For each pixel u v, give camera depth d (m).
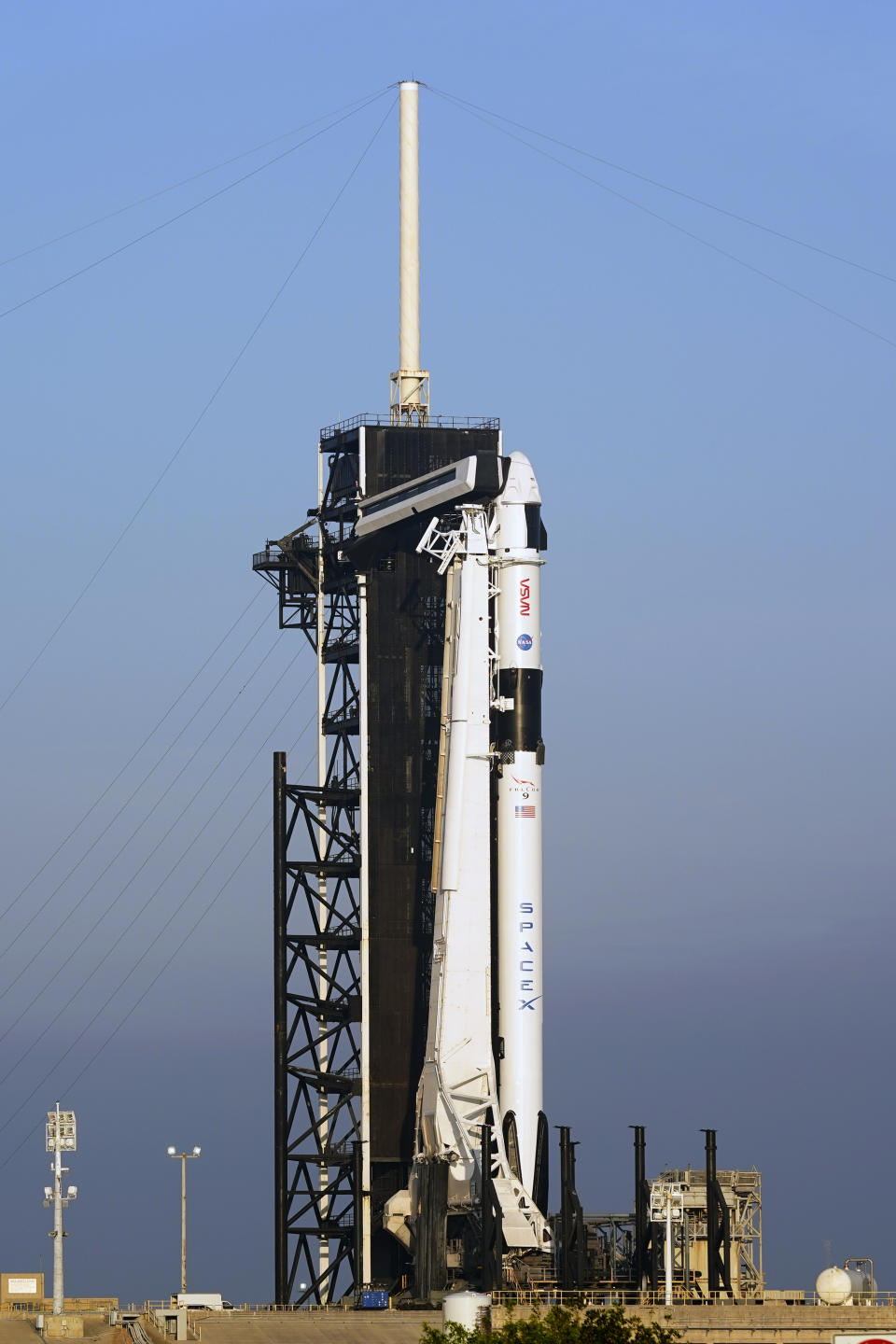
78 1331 179.38
